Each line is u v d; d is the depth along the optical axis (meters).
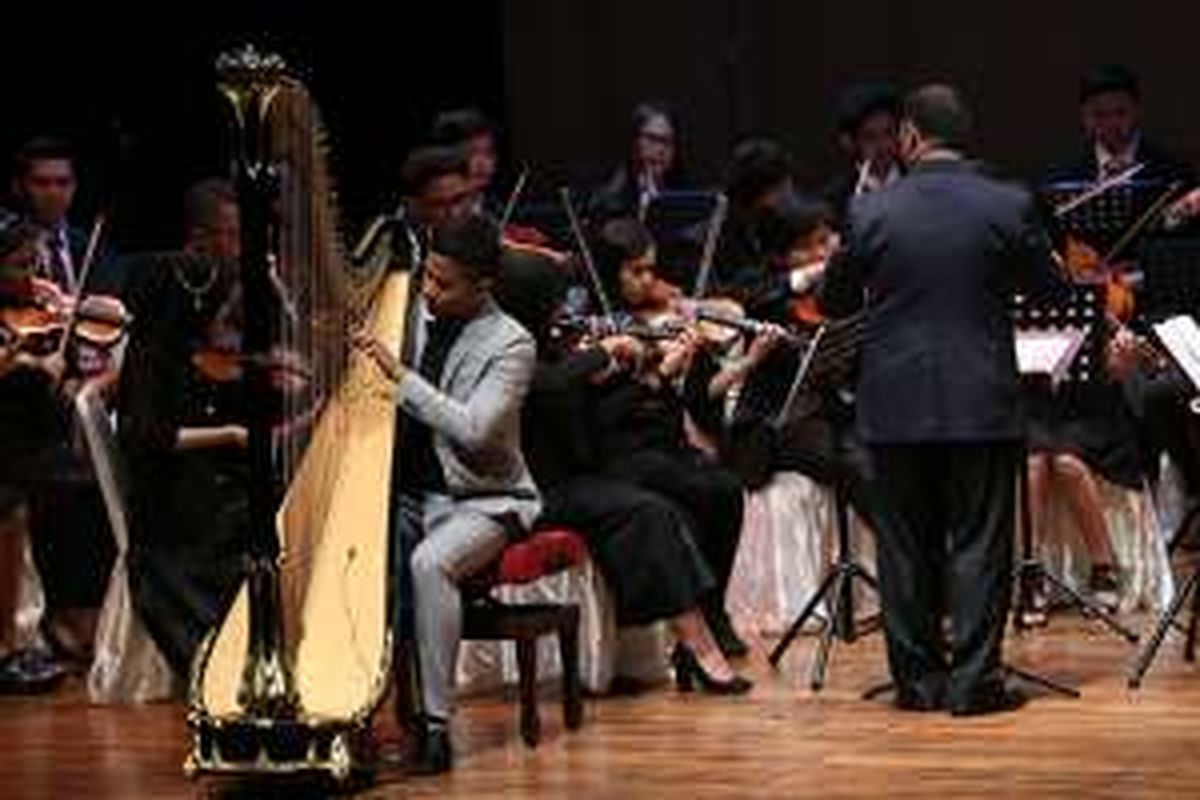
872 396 13.23
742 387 15.80
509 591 14.05
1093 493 16.00
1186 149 20.59
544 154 22.03
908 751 12.22
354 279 12.20
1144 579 16.19
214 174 20.92
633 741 12.73
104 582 15.65
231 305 13.95
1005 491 13.15
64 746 13.27
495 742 12.84
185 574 14.00
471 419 12.26
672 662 14.44
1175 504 17.67
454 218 13.16
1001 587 13.16
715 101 21.66
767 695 13.85
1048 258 13.22
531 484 12.73
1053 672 14.12
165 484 14.09
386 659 11.67
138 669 14.52
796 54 21.53
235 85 11.04
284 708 11.43
